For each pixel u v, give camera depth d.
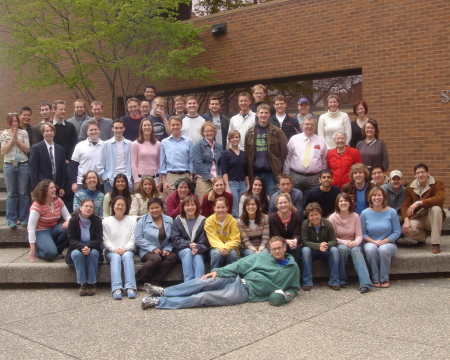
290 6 10.77
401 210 7.40
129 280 6.29
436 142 9.36
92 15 10.71
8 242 7.86
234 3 11.80
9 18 11.06
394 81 9.72
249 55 11.32
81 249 6.32
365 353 4.39
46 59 11.37
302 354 4.39
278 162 7.69
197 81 12.07
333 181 7.74
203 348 4.56
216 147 7.83
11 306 5.91
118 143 7.85
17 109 15.23
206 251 6.62
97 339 4.82
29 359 4.39
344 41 10.20
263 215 6.77
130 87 12.85
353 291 6.36
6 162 7.91
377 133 8.12
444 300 5.86
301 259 6.63
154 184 7.39
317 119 8.86
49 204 7.07
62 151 7.95
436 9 9.26
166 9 10.92
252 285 6.00
